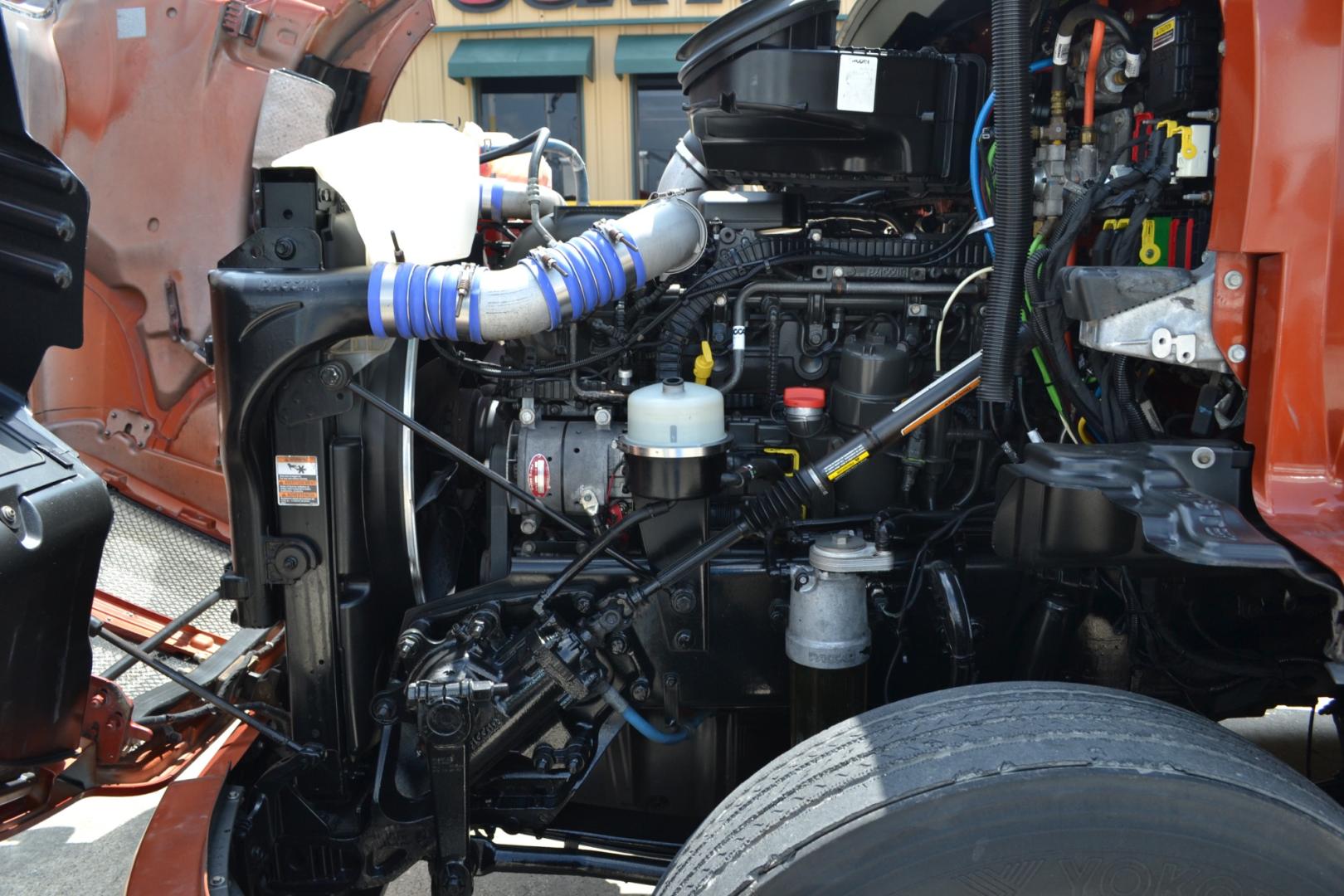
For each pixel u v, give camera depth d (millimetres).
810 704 1789
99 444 2312
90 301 2297
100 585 2264
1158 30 1574
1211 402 1588
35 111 2172
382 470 1856
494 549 1959
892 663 1860
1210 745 1256
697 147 2162
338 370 1682
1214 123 1517
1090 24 1759
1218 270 1438
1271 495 1394
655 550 1889
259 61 2217
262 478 1734
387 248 1726
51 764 1612
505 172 2773
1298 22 1345
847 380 1883
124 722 1838
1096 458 1458
